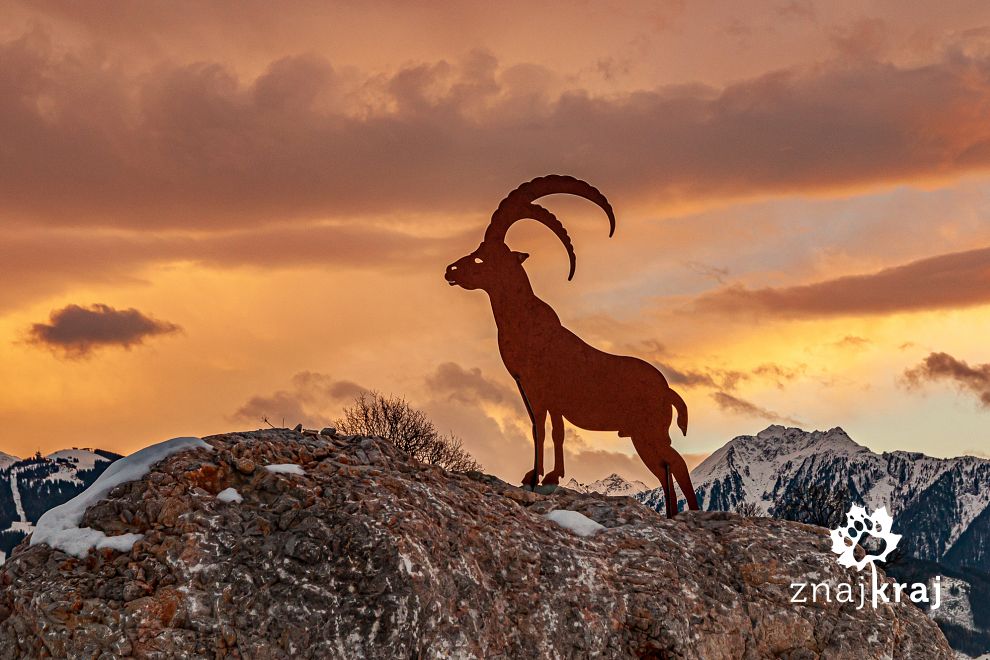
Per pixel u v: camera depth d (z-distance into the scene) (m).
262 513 13.82
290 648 12.69
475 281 18.67
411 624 12.81
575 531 16.20
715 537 17.20
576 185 18.80
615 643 14.74
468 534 14.44
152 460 14.35
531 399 18.56
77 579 12.97
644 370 18.67
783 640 16.27
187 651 12.66
